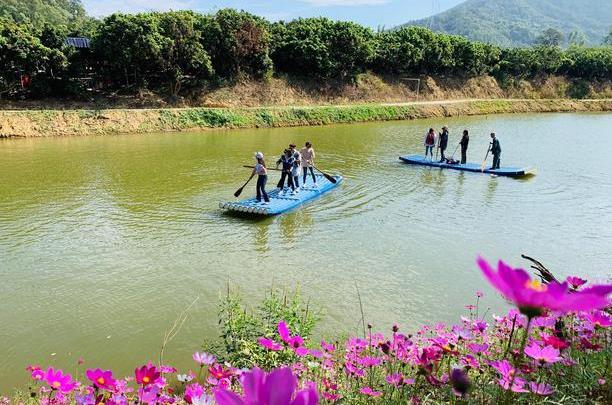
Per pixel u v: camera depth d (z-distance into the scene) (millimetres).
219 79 35656
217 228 12211
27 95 29547
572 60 60031
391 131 32531
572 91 58406
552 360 2486
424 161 21109
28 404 5051
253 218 13078
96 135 27188
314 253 10664
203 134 28938
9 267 9703
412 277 9523
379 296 8648
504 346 4582
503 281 1253
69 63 30062
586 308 1193
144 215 13195
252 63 37594
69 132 26781
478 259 1322
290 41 39688
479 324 4297
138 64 31250
